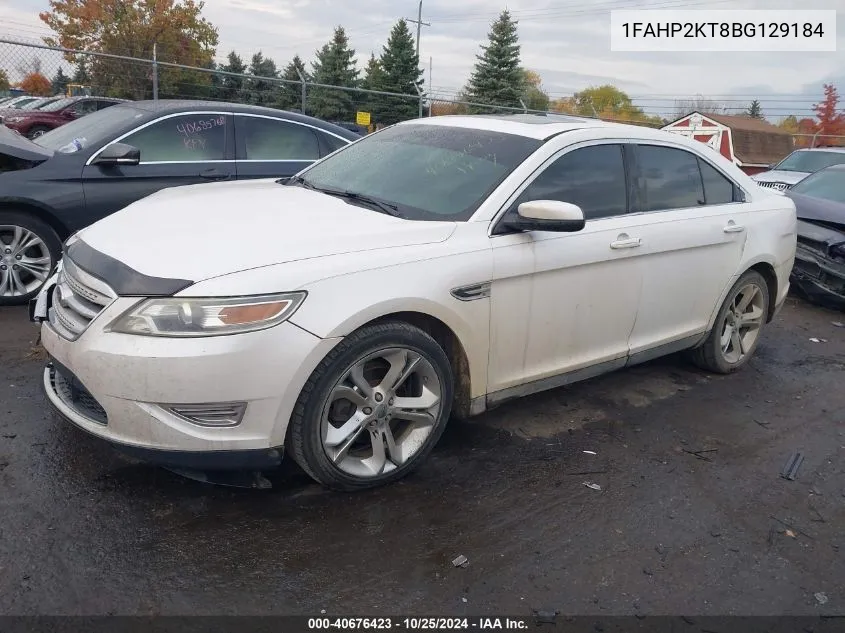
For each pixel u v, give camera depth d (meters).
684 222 4.43
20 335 4.88
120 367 2.78
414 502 3.29
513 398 3.83
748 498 3.60
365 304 3.02
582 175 4.00
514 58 39.59
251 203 3.73
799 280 7.43
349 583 2.73
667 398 4.79
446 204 3.65
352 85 42.31
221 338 2.76
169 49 31.12
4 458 3.33
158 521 2.99
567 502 3.40
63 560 2.70
